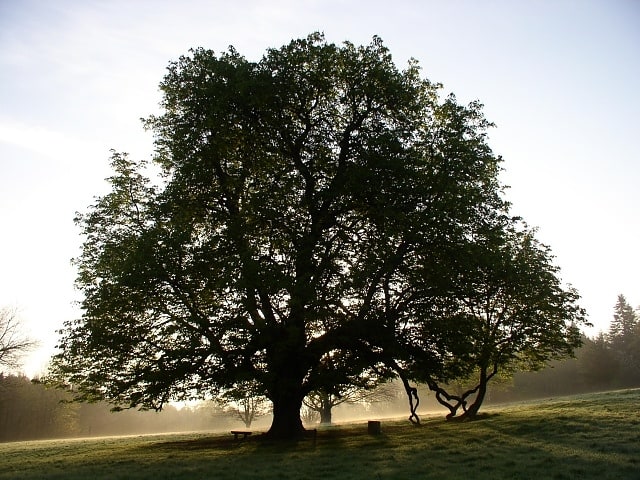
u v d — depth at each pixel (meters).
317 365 27.11
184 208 27.83
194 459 20.45
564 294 32.31
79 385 26.92
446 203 25.53
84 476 17.23
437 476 14.20
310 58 28.39
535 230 35.75
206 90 26.77
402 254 26.00
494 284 28.72
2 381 84.19
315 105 29.66
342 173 26.62
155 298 25.23
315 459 18.52
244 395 25.03
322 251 26.25
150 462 20.19
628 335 119.94
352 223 28.22
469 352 27.16
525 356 36.91
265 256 25.09
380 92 28.72
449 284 25.44
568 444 18.14
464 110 29.25
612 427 21.20
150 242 24.42
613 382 102.50
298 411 28.00
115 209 28.62
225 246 25.36
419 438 23.34
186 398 26.39
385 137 26.20
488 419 30.89
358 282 23.84
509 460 15.77
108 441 38.88
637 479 12.63
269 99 27.14
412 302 27.36
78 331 25.42
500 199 29.20
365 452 19.64
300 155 28.94
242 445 25.44
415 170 26.55
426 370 26.94
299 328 25.11
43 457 25.73
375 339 25.73
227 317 24.75
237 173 28.11
